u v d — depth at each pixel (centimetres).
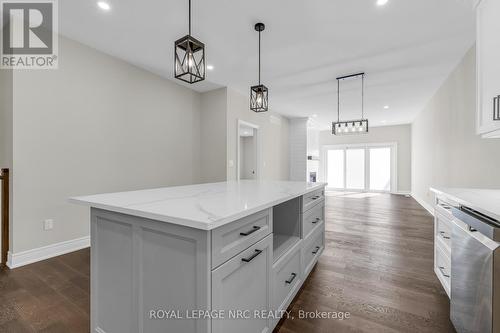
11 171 240
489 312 108
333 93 482
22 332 151
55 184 268
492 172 260
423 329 154
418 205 593
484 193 174
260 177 575
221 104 452
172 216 98
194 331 98
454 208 154
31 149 250
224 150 451
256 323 128
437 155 457
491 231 110
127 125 342
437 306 178
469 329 128
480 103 178
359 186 910
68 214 279
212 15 238
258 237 128
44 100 259
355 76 391
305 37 276
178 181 426
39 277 220
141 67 359
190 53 168
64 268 238
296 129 736
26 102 246
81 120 290
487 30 169
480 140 283
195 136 464
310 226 215
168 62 343
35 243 254
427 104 541
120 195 158
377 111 637
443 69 362
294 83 426
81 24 254
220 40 285
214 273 96
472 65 295
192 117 457
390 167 855
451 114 373
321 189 252
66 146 276
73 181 283
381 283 212
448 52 310
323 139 970
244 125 519
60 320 162
